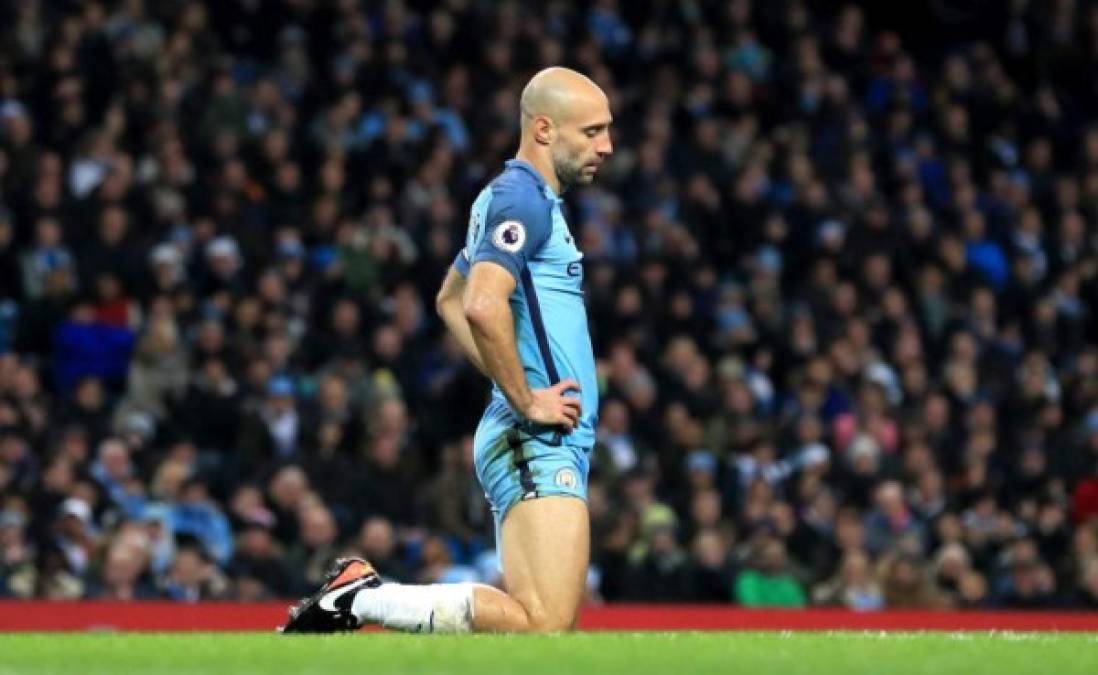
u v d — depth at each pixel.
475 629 16.12
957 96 51.94
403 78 44.56
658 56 49.09
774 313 42.56
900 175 48.41
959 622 31.08
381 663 12.31
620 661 12.47
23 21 41.28
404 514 34.34
